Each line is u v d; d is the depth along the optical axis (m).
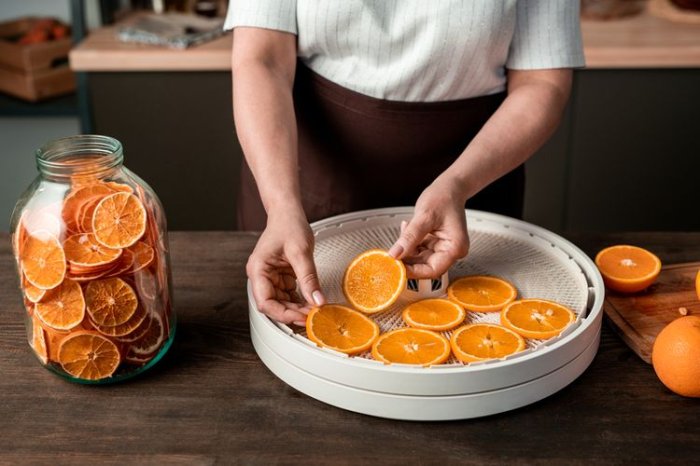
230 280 1.07
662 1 2.39
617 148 2.25
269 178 0.98
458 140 1.23
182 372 0.89
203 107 2.23
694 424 0.81
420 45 1.12
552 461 0.76
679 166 2.26
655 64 2.11
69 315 0.81
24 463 0.76
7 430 0.81
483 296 0.94
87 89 2.21
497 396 0.81
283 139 1.03
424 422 0.82
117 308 0.83
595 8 2.32
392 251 0.92
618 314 0.96
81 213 0.81
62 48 2.49
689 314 0.96
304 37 1.15
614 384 0.87
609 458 0.77
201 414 0.83
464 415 0.81
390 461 0.76
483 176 1.02
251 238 1.18
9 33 2.60
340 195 1.29
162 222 0.88
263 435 0.80
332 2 1.10
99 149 0.85
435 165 1.25
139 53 2.15
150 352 0.87
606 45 2.11
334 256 1.02
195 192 2.34
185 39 2.18
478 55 1.13
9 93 2.50
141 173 2.31
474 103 1.20
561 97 1.14
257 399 0.85
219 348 0.93
